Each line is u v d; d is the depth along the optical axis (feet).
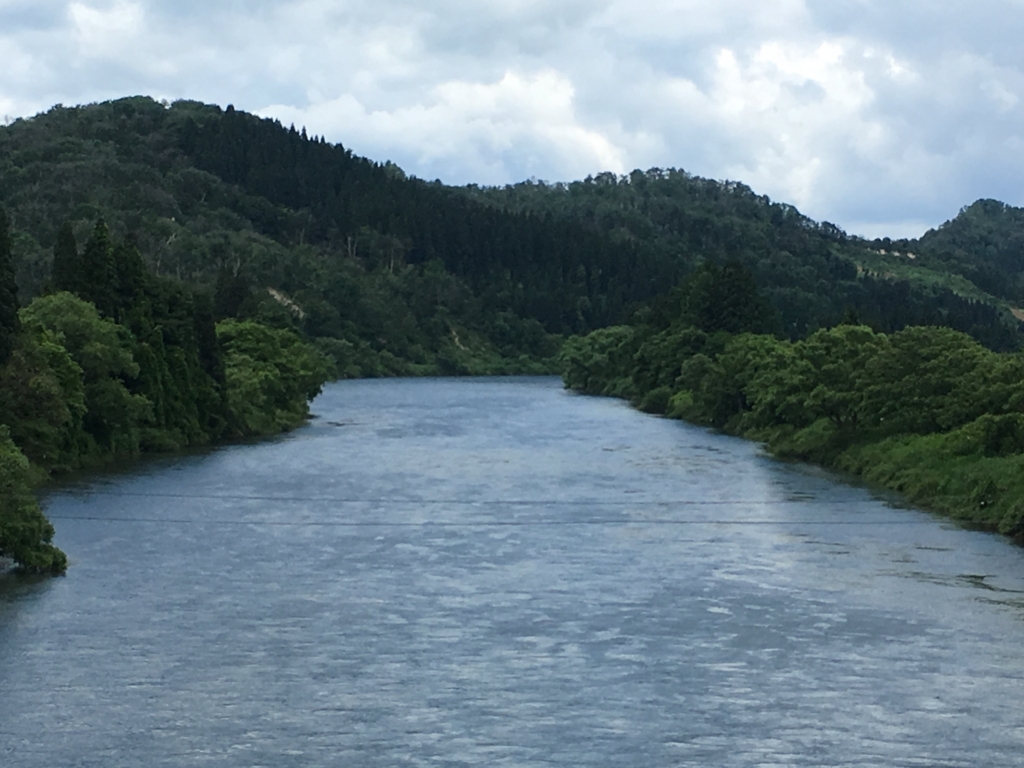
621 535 227.61
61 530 227.40
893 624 165.07
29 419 270.87
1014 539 222.89
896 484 280.51
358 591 181.88
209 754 121.80
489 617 167.84
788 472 317.01
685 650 153.38
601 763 119.85
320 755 121.60
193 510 251.19
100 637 157.48
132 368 321.52
